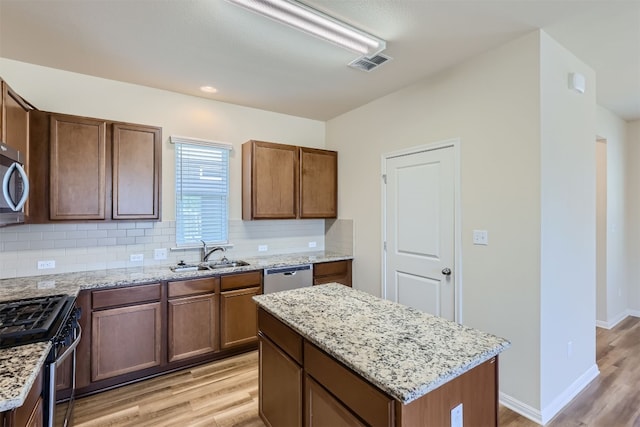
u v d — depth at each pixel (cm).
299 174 396
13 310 179
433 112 300
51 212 258
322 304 195
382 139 359
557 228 239
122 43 244
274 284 341
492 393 137
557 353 239
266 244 407
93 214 275
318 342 142
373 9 203
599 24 220
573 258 258
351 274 400
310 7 199
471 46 249
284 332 178
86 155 272
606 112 390
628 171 437
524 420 224
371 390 116
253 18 212
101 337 253
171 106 343
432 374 112
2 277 266
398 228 339
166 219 340
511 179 240
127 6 200
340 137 426
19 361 123
